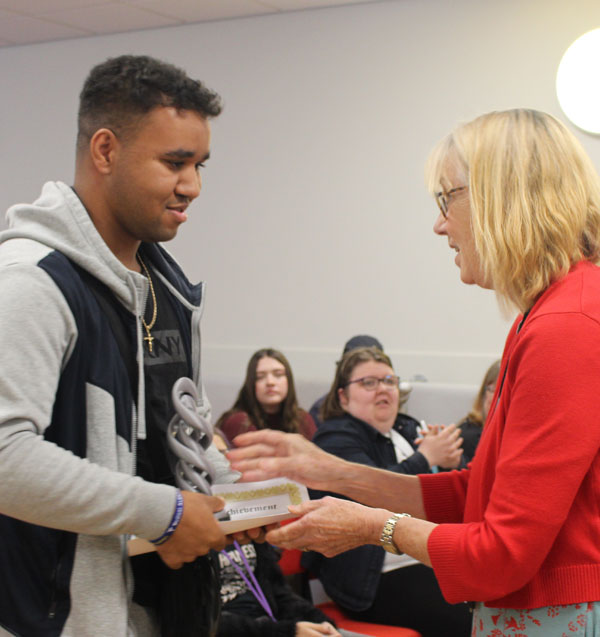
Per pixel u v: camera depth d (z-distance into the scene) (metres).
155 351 1.27
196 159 1.18
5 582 1.09
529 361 1.10
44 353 1.04
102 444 1.11
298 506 1.28
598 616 1.10
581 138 4.23
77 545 1.11
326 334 4.93
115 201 1.17
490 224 1.19
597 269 1.18
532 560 1.08
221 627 1.95
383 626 2.35
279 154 4.98
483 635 1.20
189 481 1.20
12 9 4.89
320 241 4.91
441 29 4.50
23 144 5.69
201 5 4.77
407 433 2.93
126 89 1.13
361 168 4.77
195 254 5.29
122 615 1.13
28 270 1.06
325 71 4.81
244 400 3.69
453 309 4.59
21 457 1.01
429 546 1.17
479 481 1.23
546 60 4.26
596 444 1.07
